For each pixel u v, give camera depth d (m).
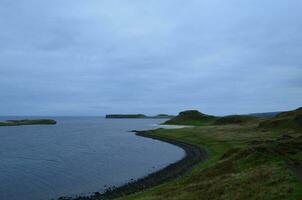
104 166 78.50
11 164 82.62
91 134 192.00
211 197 33.84
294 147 55.69
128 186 54.75
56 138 165.50
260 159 48.44
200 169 58.97
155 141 138.00
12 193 52.50
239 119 192.50
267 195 29.86
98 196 49.06
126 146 123.38
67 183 59.62
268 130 117.12
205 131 142.75
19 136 180.00
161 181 56.44
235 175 41.25
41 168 76.19
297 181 32.38
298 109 138.75
